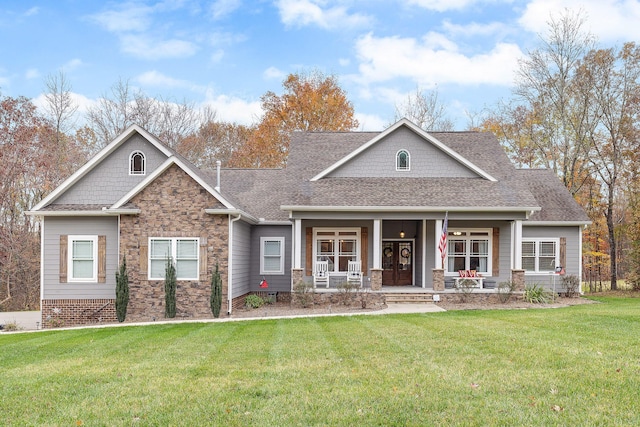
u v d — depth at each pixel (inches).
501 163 933.2
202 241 719.7
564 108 1250.0
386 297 787.4
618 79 1183.6
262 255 898.7
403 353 372.5
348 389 280.1
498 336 428.8
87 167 774.5
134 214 719.7
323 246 878.4
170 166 722.8
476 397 262.1
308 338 460.4
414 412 241.8
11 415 250.8
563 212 900.6
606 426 221.6
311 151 974.4
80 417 244.8
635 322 502.6
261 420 235.5
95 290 750.5
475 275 831.1
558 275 890.1
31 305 1221.1
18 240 1226.6
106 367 353.4
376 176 876.6
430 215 800.3
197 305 715.4
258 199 951.6
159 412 249.1
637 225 1037.8
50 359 402.9
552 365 321.4
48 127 1293.1
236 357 377.4
